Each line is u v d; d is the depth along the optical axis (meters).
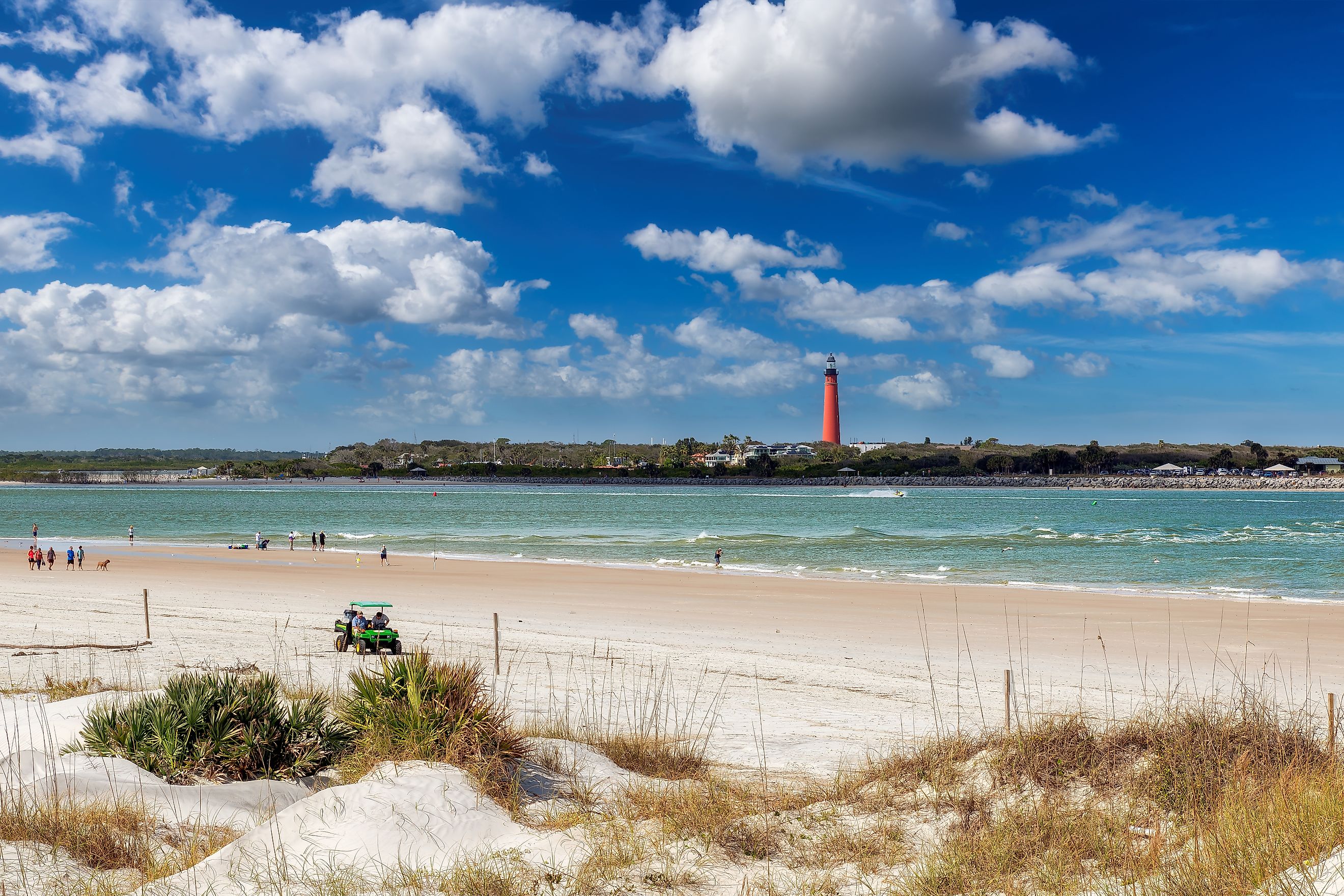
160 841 7.11
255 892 6.11
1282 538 70.56
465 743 8.90
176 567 49.72
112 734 9.33
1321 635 25.91
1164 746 8.50
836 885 6.65
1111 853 6.79
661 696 16.19
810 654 22.39
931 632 26.67
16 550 63.12
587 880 6.56
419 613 30.77
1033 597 35.69
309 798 7.60
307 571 47.53
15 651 19.56
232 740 9.10
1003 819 7.56
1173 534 75.69
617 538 75.12
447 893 6.27
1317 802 6.88
